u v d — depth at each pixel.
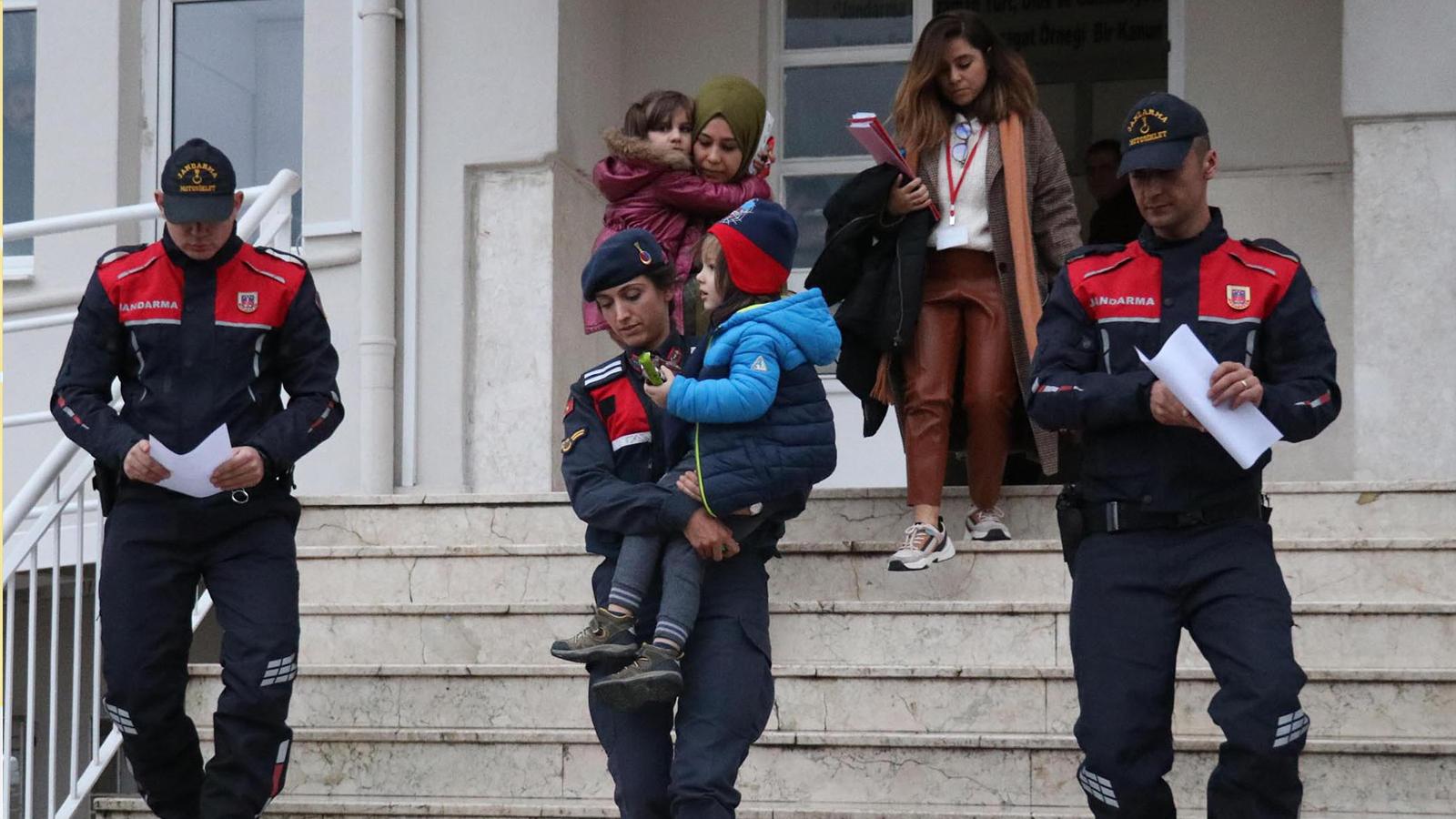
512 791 5.65
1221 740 5.17
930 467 6.26
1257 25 8.23
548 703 5.89
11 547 6.21
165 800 5.36
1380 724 5.36
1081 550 4.40
